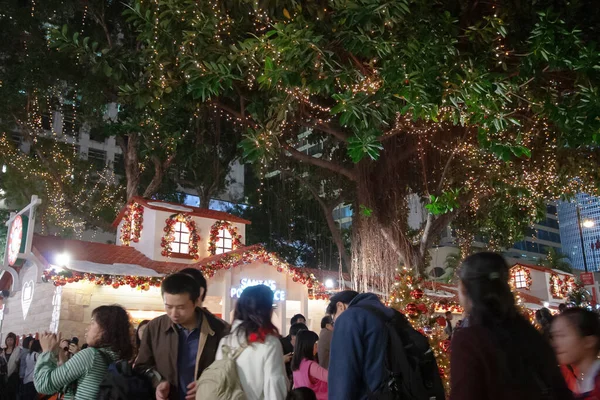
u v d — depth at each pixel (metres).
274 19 10.85
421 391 3.20
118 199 27.55
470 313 2.55
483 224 22.02
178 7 11.29
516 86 10.49
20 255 13.68
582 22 11.77
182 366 4.11
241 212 33.94
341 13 10.09
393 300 9.25
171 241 16.94
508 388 2.25
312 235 34.16
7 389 9.69
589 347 3.51
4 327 16.89
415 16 10.42
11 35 21.02
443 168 17.34
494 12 11.76
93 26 23.14
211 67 10.66
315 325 17.91
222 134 23.69
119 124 19.92
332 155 19.19
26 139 23.05
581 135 10.36
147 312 14.88
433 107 10.03
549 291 29.55
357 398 3.32
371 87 11.12
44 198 25.70
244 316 3.62
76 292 13.50
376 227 16.36
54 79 21.66
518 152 10.58
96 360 3.94
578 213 36.56
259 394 3.42
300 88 11.09
